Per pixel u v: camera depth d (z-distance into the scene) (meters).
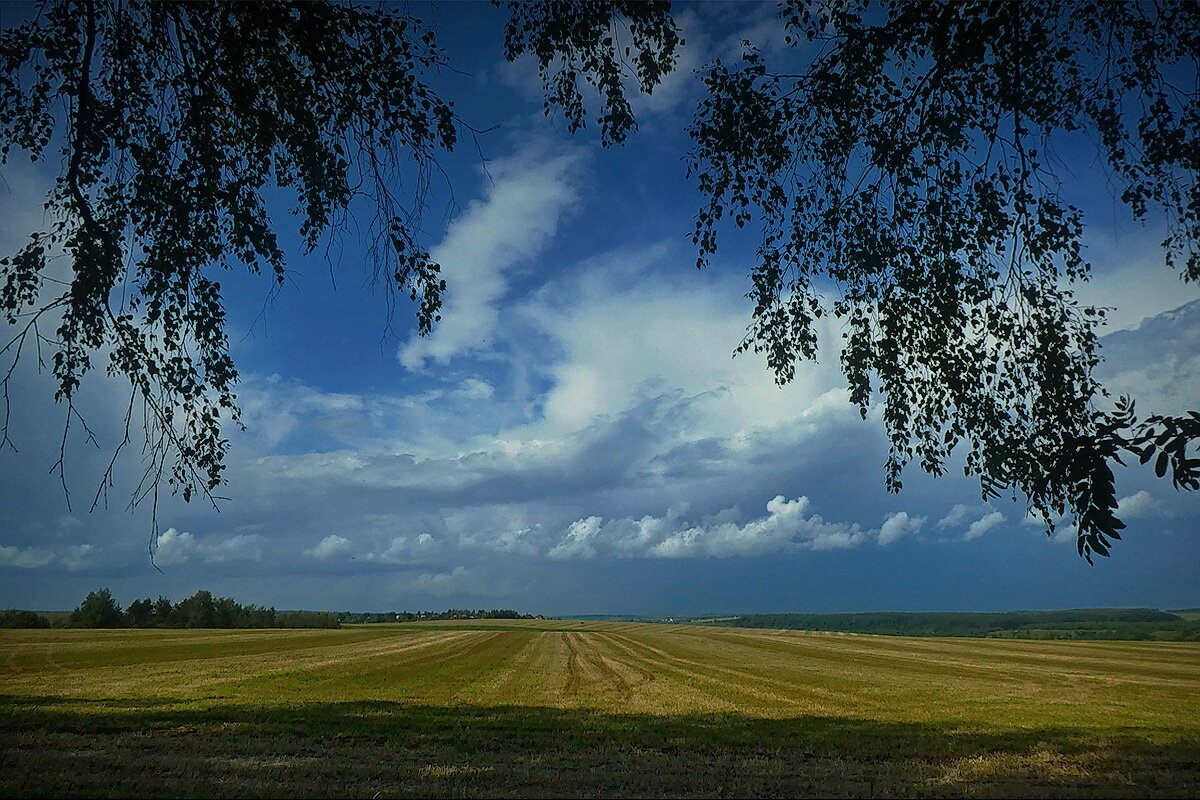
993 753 12.41
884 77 7.18
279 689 22.66
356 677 27.89
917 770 10.69
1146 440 3.89
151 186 6.77
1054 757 11.75
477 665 35.62
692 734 14.59
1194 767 10.81
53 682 23.94
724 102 7.13
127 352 6.67
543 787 8.92
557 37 6.91
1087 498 4.12
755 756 12.07
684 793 8.82
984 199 6.81
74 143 6.21
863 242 7.41
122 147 6.64
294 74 6.75
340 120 6.77
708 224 7.55
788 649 55.38
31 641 52.25
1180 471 3.74
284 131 6.84
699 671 34.22
